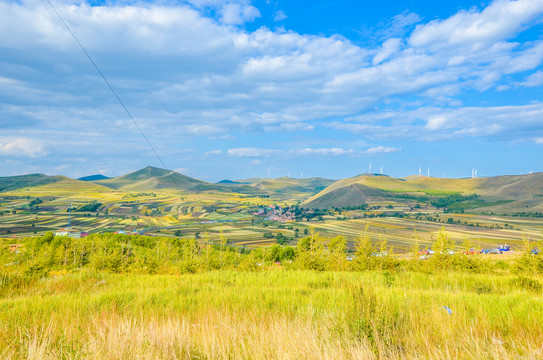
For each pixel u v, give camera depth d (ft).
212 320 21.13
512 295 29.40
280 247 284.41
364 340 14.98
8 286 41.29
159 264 108.78
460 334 16.83
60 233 591.37
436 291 33.81
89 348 14.20
